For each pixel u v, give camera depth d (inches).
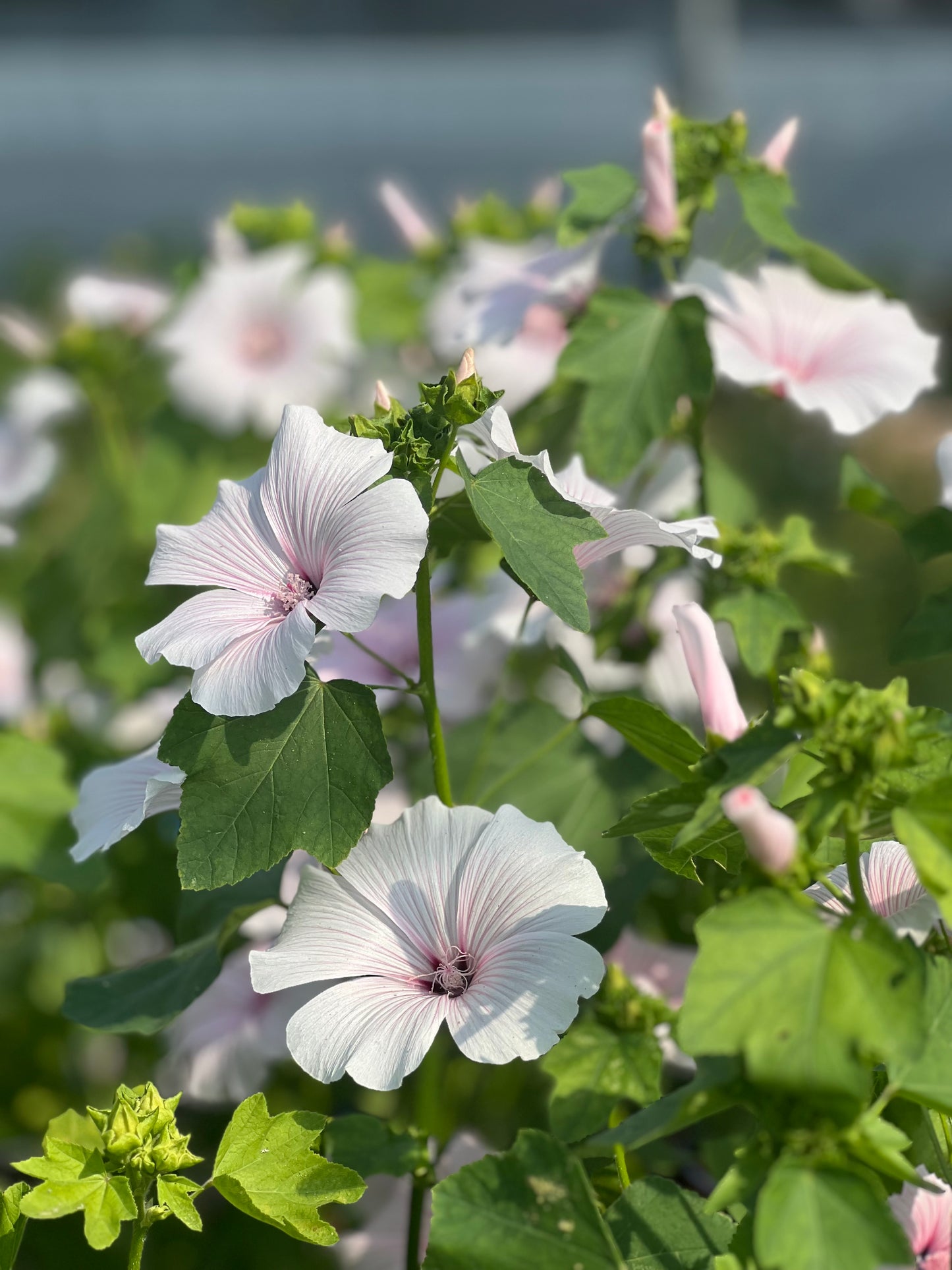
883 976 22.3
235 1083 31.9
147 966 28.6
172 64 132.3
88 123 123.0
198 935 29.4
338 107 124.0
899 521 31.3
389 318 43.4
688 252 32.7
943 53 124.6
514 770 30.2
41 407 43.1
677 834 25.0
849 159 115.9
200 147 119.7
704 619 24.5
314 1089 35.2
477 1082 34.0
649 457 33.6
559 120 120.0
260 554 25.8
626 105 121.3
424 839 25.6
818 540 59.6
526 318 33.4
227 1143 24.7
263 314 40.9
